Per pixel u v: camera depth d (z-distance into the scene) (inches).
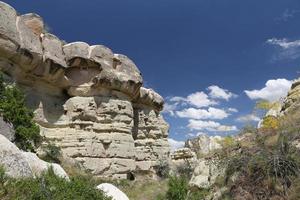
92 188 620.1
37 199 483.8
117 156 1557.6
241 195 590.6
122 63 1684.3
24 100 1285.7
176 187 899.4
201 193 687.1
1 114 1035.9
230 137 761.6
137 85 1720.0
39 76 1427.2
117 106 1616.6
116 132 1582.2
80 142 1486.2
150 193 1374.3
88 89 1551.4
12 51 1239.5
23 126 1096.8
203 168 728.3
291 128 646.5
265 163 586.9
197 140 2362.2
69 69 1545.3
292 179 562.3
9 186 476.1
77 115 1520.7
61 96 1561.3
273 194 562.6
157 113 2107.5
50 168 601.0
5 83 1214.3
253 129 737.6
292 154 594.2
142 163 1863.9
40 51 1371.8
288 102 876.0
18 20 1304.1
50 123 1475.1
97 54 1571.1
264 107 794.8
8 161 523.2
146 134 1967.3
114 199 677.9
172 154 2204.7
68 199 529.0
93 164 1481.3
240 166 622.2
